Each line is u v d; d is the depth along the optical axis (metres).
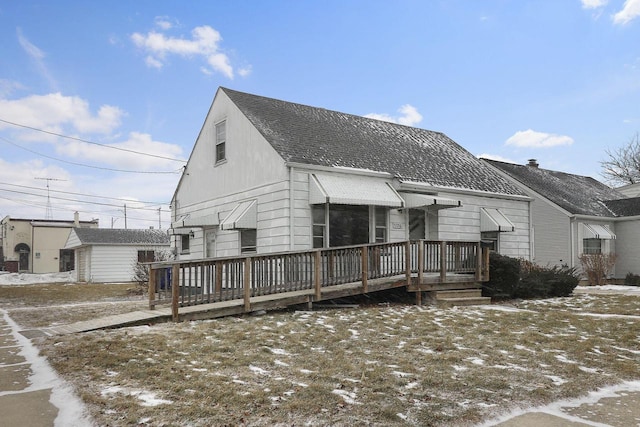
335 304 11.98
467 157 20.14
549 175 28.95
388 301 13.12
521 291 14.35
